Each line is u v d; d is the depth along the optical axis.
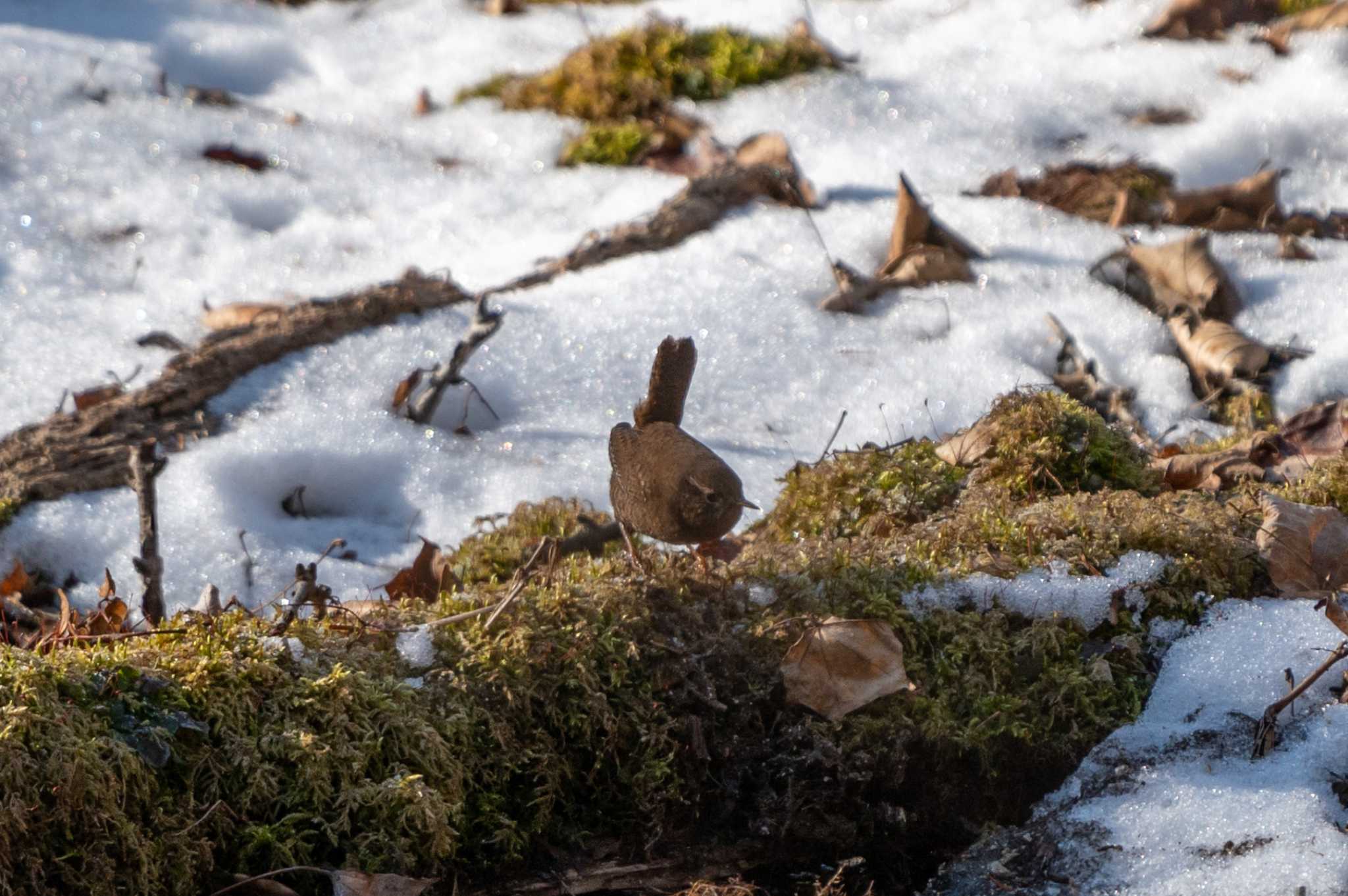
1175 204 13.49
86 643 6.31
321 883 5.44
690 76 16.08
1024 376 11.00
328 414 10.61
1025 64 16.38
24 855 4.99
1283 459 8.90
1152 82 15.75
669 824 6.12
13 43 16.95
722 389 11.07
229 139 15.48
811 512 8.41
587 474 10.09
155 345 11.66
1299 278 12.25
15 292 12.34
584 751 6.15
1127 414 10.59
